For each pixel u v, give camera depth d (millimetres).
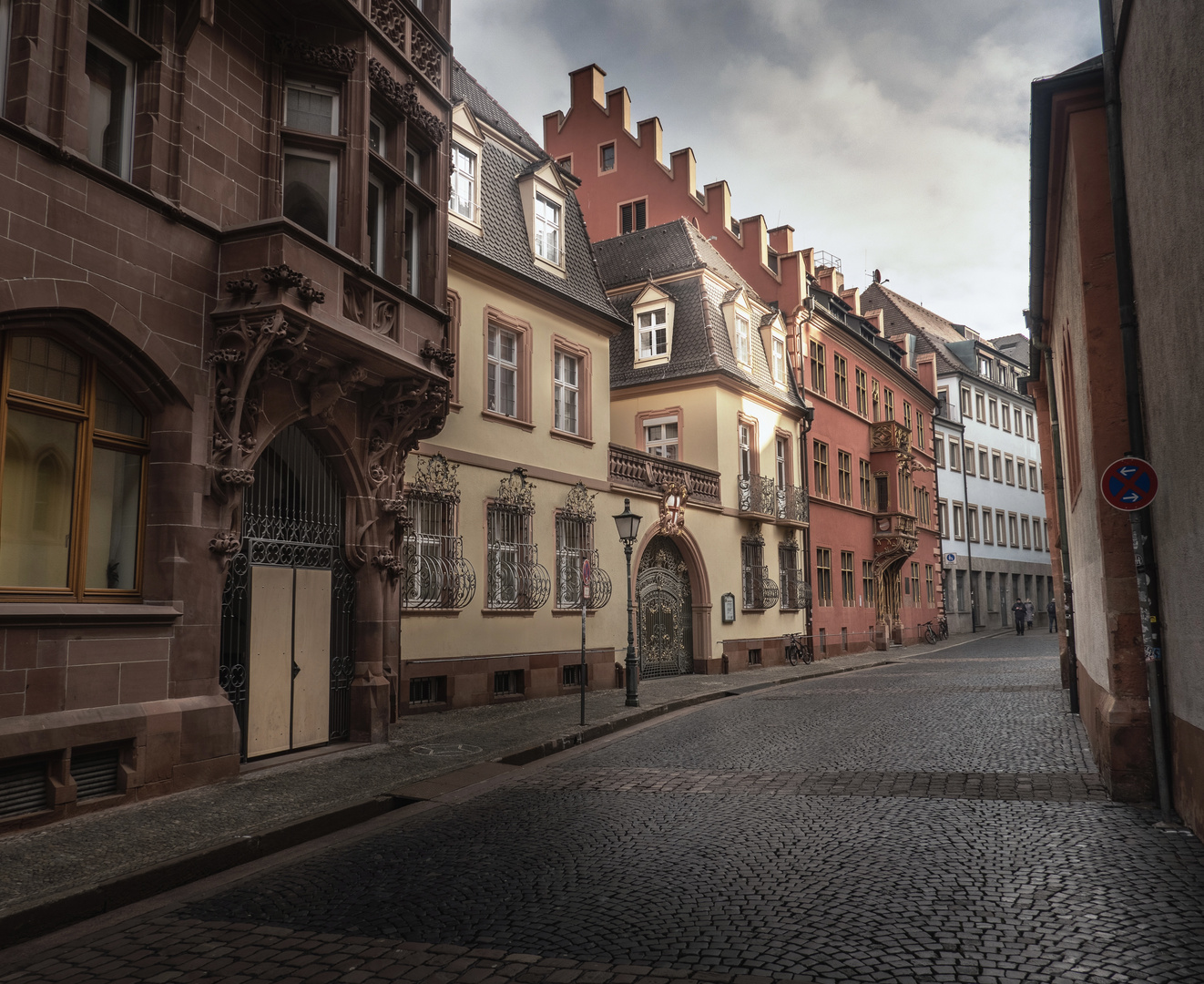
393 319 11234
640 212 34219
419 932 4984
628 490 21266
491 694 16469
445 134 12961
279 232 9352
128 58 8922
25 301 7434
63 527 8109
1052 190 10383
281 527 10672
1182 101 5523
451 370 12367
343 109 10797
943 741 11297
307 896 5777
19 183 7445
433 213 12602
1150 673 7445
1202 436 5539
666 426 25812
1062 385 13578
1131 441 7648
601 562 20281
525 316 18500
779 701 17234
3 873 5973
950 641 42875
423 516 15477
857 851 6391
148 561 8852
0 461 7438
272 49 10531
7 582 7598
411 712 14672
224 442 9320
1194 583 6062
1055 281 12664
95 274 8109
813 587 30453
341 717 11594
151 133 8898
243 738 9992
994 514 55469
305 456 11250
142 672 8406
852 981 4156
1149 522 7582
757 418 27484
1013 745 10836
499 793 8961
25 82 7598
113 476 8688
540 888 5695
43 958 4848
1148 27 6430
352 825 7910
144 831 7094
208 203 9516
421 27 12531
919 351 53281
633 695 16109
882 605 36906
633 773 9828
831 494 32844
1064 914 5008
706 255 27766
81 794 7758
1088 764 9531
